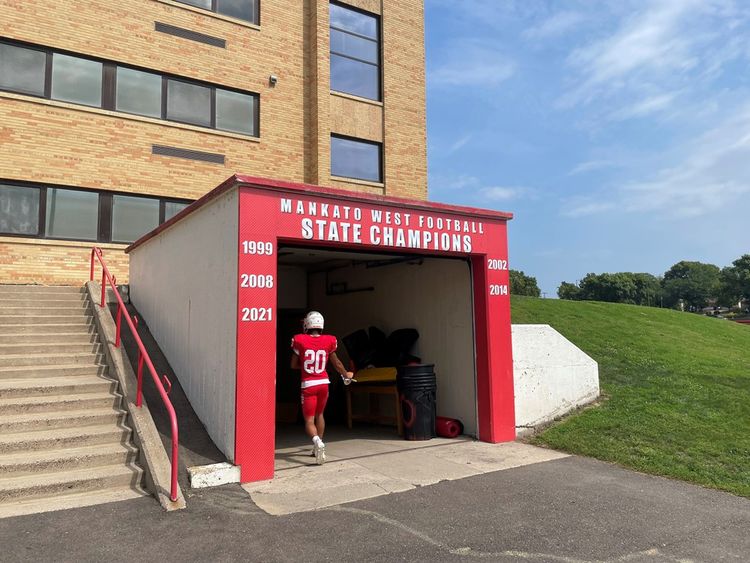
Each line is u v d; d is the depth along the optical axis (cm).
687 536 483
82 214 1298
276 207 682
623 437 810
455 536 470
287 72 1622
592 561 429
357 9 1784
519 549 447
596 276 10962
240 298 641
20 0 1254
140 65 1388
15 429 625
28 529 466
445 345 940
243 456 618
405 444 834
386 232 777
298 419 1084
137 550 432
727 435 812
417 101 1850
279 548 441
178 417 714
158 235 948
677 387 1075
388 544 451
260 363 643
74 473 573
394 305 1059
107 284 1103
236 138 1510
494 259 888
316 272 1298
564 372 952
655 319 1942
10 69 1241
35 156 1239
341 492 585
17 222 1226
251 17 1597
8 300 962
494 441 838
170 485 557
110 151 1327
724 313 10925
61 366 784
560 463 718
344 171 1702
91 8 1336
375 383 971
